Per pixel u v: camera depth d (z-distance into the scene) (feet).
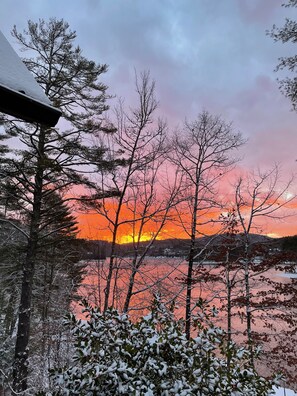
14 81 6.97
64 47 38.22
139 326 12.41
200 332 12.08
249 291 36.32
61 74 38.93
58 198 41.70
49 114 7.38
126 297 29.37
